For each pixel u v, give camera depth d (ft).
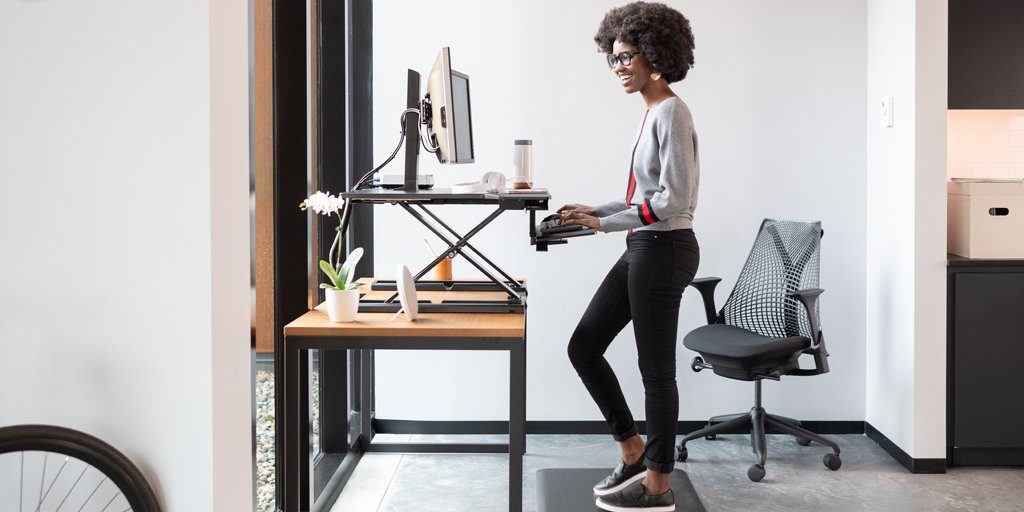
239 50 6.72
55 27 6.04
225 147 6.41
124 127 6.08
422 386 14.16
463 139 9.94
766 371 11.98
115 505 6.28
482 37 13.82
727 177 14.01
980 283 12.13
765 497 11.27
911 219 12.20
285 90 9.95
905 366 12.48
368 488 11.51
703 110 13.97
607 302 10.16
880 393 13.50
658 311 9.48
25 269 6.14
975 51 12.71
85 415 6.19
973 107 12.75
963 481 11.85
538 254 14.01
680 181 9.10
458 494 11.29
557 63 13.84
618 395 10.36
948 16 12.69
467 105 10.38
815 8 13.83
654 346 9.55
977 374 12.23
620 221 9.31
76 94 6.07
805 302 11.89
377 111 13.78
